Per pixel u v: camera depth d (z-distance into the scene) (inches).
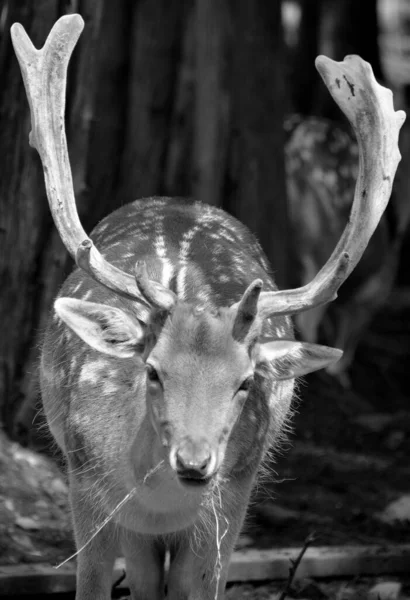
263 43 637.9
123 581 389.4
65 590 377.4
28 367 479.2
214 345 278.7
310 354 306.7
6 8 481.1
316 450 579.2
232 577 400.2
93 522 324.8
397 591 398.9
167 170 581.3
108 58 561.0
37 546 409.7
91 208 537.6
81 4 478.9
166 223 359.3
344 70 317.1
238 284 333.7
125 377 310.8
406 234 1055.6
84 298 334.0
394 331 895.1
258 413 319.6
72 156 483.2
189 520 313.3
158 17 573.3
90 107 485.1
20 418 476.1
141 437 297.3
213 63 586.6
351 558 414.6
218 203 601.6
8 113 479.5
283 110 654.5
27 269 480.7
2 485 443.2
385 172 315.9
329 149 735.7
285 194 655.1
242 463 319.3
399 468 563.2
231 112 625.9
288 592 394.9
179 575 335.0
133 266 328.2
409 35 1464.1
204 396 273.9
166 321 285.1
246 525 438.0
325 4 1043.9
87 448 315.9
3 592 370.6
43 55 319.3
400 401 738.2
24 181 477.4
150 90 573.3
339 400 675.4
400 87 1077.8
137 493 302.7
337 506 495.2
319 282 305.3
